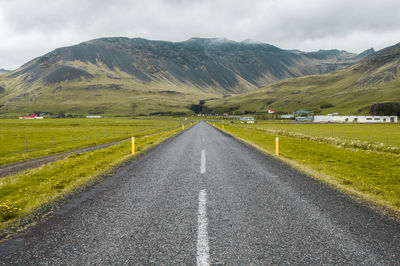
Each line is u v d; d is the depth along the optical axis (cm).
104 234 440
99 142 3016
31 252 381
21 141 3562
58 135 4675
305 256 363
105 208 579
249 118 18425
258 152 1636
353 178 941
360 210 562
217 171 1013
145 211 555
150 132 4666
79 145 2703
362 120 13062
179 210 559
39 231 457
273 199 640
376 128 7556
